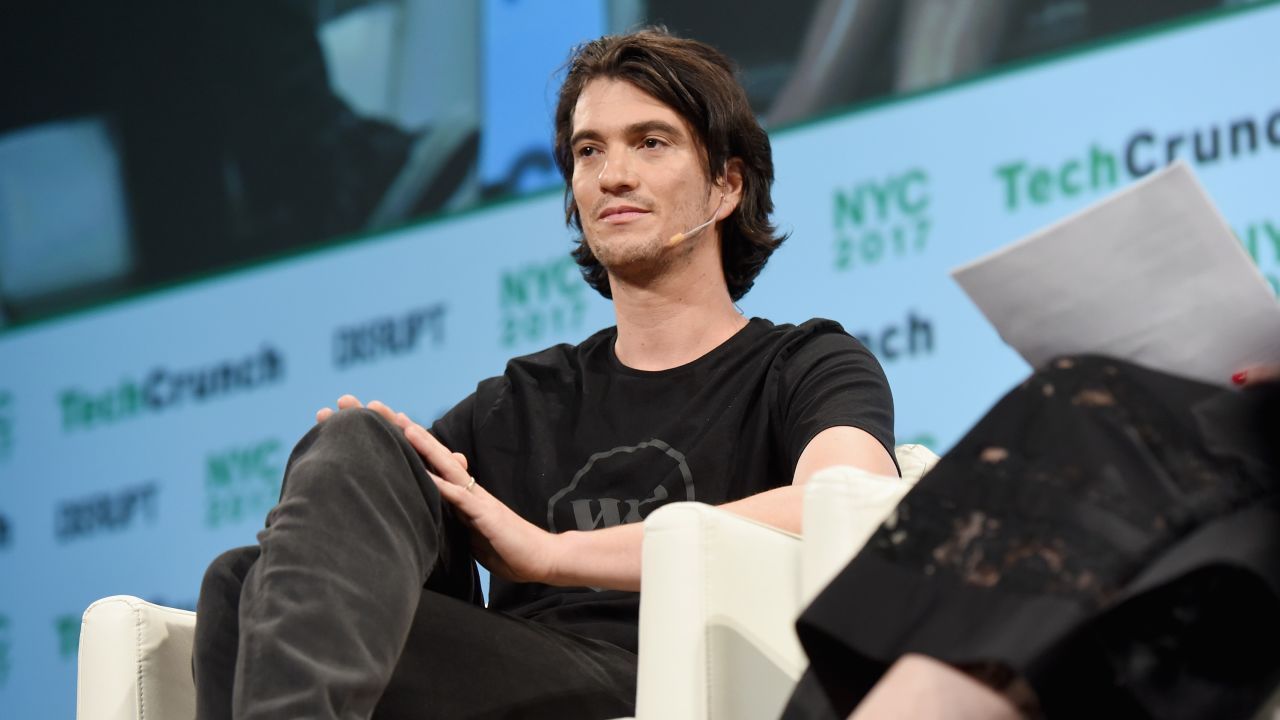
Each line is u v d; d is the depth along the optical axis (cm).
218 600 487
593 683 523
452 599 512
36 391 1540
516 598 614
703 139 674
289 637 427
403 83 1363
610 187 654
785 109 1159
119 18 1548
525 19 1292
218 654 480
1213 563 331
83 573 1469
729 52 1188
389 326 1336
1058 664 323
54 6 1595
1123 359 387
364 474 472
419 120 1349
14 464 1538
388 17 1378
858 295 1099
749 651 464
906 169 1091
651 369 650
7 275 1577
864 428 578
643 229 648
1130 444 353
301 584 438
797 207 1141
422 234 1330
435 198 1329
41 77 1594
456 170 1320
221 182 1464
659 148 664
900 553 356
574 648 536
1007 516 348
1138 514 340
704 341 654
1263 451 359
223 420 1416
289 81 1437
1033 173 1039
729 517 471
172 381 1458
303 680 418
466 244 1302
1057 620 326
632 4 1234
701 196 666
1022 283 389
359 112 1390
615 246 650
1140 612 335
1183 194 373
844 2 1139
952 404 1043
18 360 1559
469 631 508
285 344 1398
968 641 330
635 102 668
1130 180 1001
